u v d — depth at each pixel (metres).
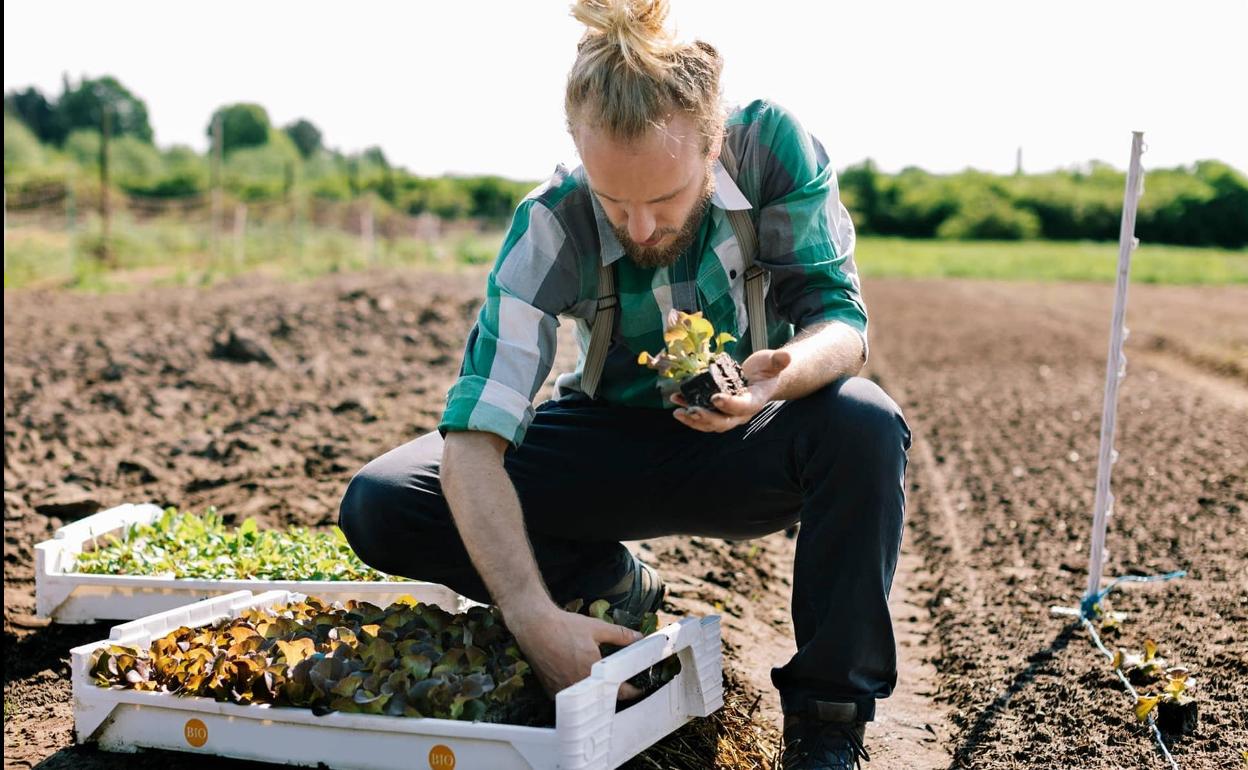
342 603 2.94
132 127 61.22
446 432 2.24
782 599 4.09
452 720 2.03
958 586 4.05
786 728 2.34
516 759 1.97
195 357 8.45
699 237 2.41
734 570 4.14
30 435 5.68
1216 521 4.68
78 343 9.06
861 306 2.40
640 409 2.54
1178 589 3.72
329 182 38.88
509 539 2.13
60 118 59.50
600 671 1.98
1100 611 3.52
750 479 2.38
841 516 2.19
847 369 2.28
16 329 10.03
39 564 3.16
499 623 2.38
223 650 2.31
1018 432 7.19
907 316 15.77
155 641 2.36
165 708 2.21
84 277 16.89
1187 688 2.68
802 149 2.40
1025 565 4.26
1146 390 9.06
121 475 5.02
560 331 11.70
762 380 2.07
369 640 2.27
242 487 4.84
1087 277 27.05
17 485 4.74
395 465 2.49
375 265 22.64
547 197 2.34
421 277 17.39
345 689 2.07
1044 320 15.26
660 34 1.98
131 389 7.09
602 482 2.50
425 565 2.53
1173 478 5.63
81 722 2.28
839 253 2.40
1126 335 3.46
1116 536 4.57
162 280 17.45
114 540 3.46
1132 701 2.76
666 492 2.47
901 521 2.22
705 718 2.44
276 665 2.18
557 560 2.68
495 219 38.91
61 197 26.58
